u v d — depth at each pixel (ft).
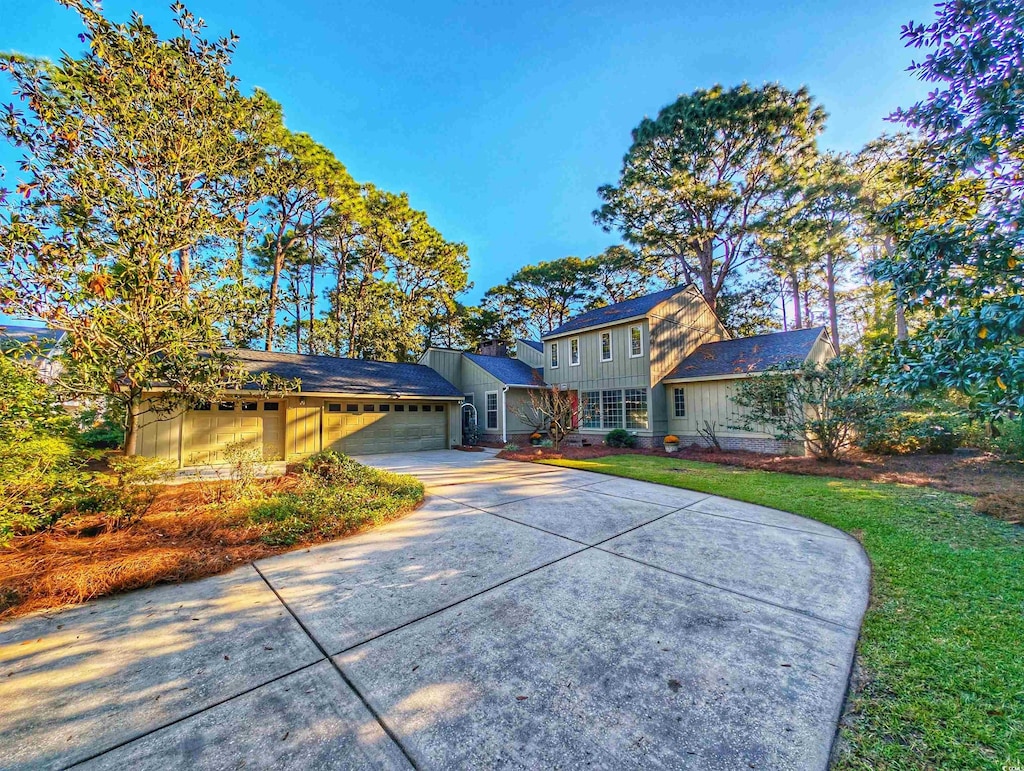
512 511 19.65
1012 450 28.48
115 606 10.67
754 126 60.23
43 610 10.37
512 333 105.19
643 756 5.93
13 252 15.24
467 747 6.15
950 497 20.42
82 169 17.42
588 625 9.54
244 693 7.35
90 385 17.38
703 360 45.29
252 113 24.48
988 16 9.28
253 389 33.86
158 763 5.87
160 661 8.31
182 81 20.33
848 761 5.76
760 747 6.04
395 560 13.66
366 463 36.88
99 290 16.35
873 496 21.25
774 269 63.10
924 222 11.32
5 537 12.66
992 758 5.70
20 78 16.60
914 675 7.52
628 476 28.58
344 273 80.74
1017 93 9.17
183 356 19.39
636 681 7.58
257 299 24.61
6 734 6.38
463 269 94.38
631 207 69.15
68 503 14.99
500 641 8.93
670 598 10.86
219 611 10.38
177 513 17.52
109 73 18.47
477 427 56.44
